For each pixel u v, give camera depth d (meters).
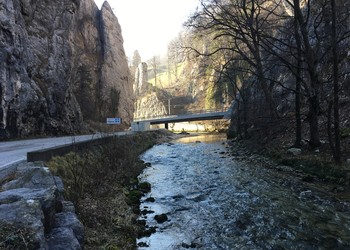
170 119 71.75
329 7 24.08
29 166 8.64
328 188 12.37
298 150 18.39
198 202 12.16
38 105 30.11
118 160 18.48
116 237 8.04
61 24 39.62
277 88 33.06
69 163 11.86
